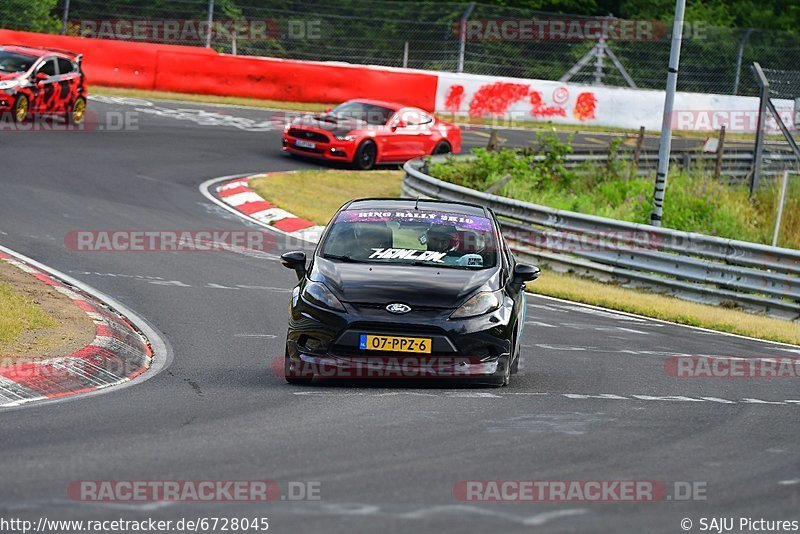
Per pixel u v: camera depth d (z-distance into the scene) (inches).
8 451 888.3
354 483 821.2
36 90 3501.5
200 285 1982.0
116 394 1178.6
